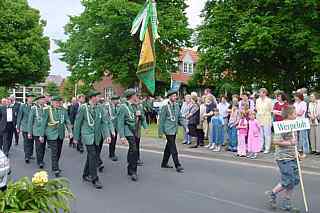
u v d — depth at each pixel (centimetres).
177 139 1911
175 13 3972
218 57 2911
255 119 1404
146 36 1603
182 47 4094
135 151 1069
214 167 1221
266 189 935
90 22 3909
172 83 4216
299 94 1380
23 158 1481
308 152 1355
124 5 3681
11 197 442
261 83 3253
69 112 1769
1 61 4825
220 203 822
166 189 948
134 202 834
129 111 1077
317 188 945
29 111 1362
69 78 4122
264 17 2653
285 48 2711
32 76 5203
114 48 3909
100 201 843
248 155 1394
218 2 3084
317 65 2511
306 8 2588
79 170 1211
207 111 1634
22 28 5069
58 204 466
